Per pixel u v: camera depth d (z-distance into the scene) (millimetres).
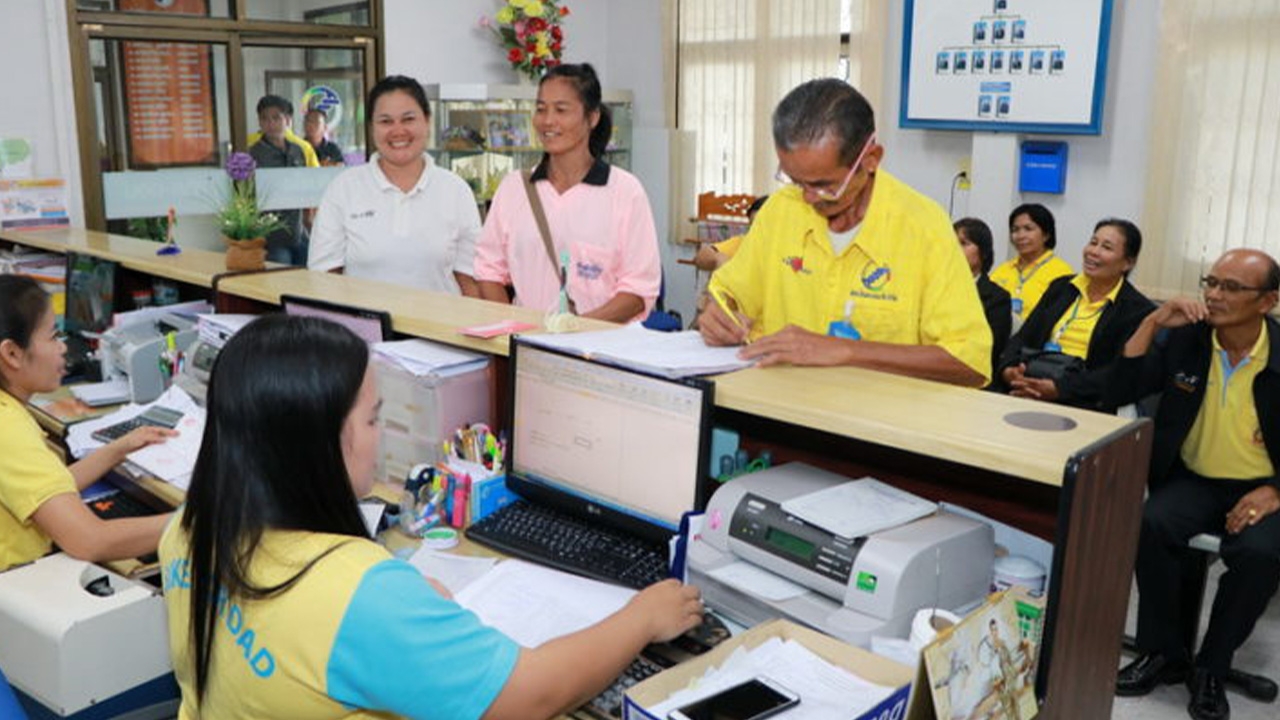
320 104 5727
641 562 1675
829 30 5785
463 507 1901
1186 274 4711
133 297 3287
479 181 6043
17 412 1872
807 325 1954
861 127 1670
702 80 6492
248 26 5355
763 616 1449
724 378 1645
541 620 1475
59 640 1570
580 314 2908
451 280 3287
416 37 6031
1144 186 4809
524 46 6211
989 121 5086
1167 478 3004
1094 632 1398
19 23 4684
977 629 1188
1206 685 2781
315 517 1044
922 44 5246
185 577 1118
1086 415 1464
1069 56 4789
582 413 1798
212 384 1048
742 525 1508
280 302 2438
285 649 1001
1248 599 2713
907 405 1512
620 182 2857
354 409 1072
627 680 1349
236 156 3098
